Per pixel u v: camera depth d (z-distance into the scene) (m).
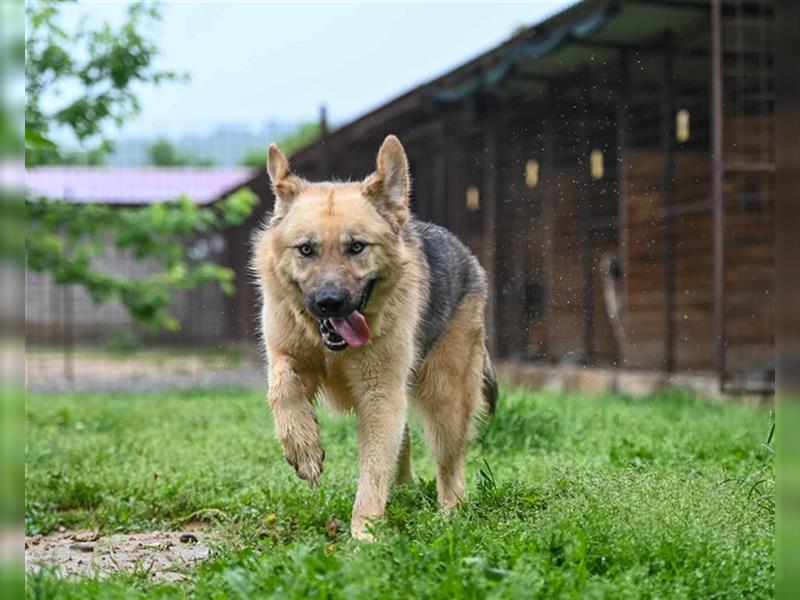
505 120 14.63
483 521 4.55
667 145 12.42
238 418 9.94
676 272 14.12
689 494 4.46
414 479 6.15
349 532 4.73
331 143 17.45
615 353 14.98
